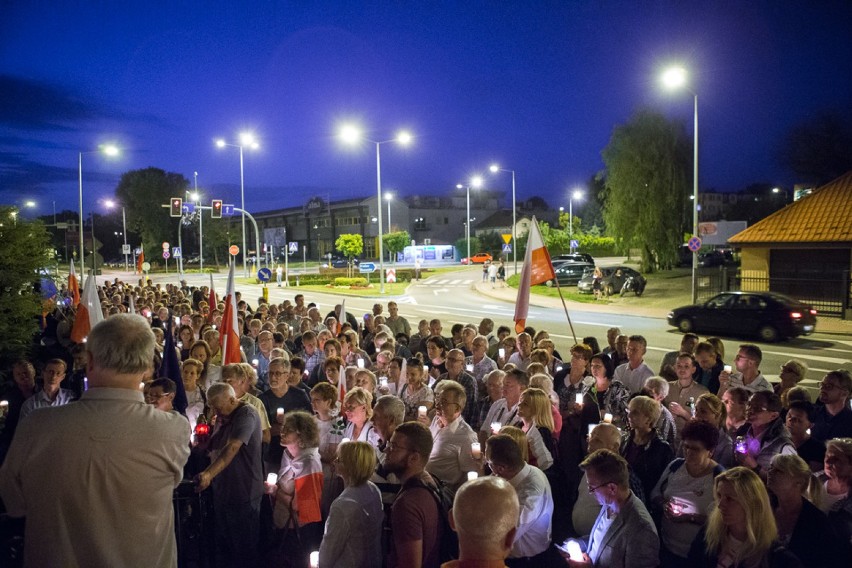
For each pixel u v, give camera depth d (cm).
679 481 450
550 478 590
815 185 4150
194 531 584
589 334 2280
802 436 546
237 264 9969
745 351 755
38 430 244
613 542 385
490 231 9750
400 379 761
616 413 705
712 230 2823
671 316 2295
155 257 10025
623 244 4262
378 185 4147
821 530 380
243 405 540
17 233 863
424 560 349
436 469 552
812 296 2694
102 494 245
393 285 5075
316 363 1035
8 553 419
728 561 363
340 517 393
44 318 1389
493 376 712
